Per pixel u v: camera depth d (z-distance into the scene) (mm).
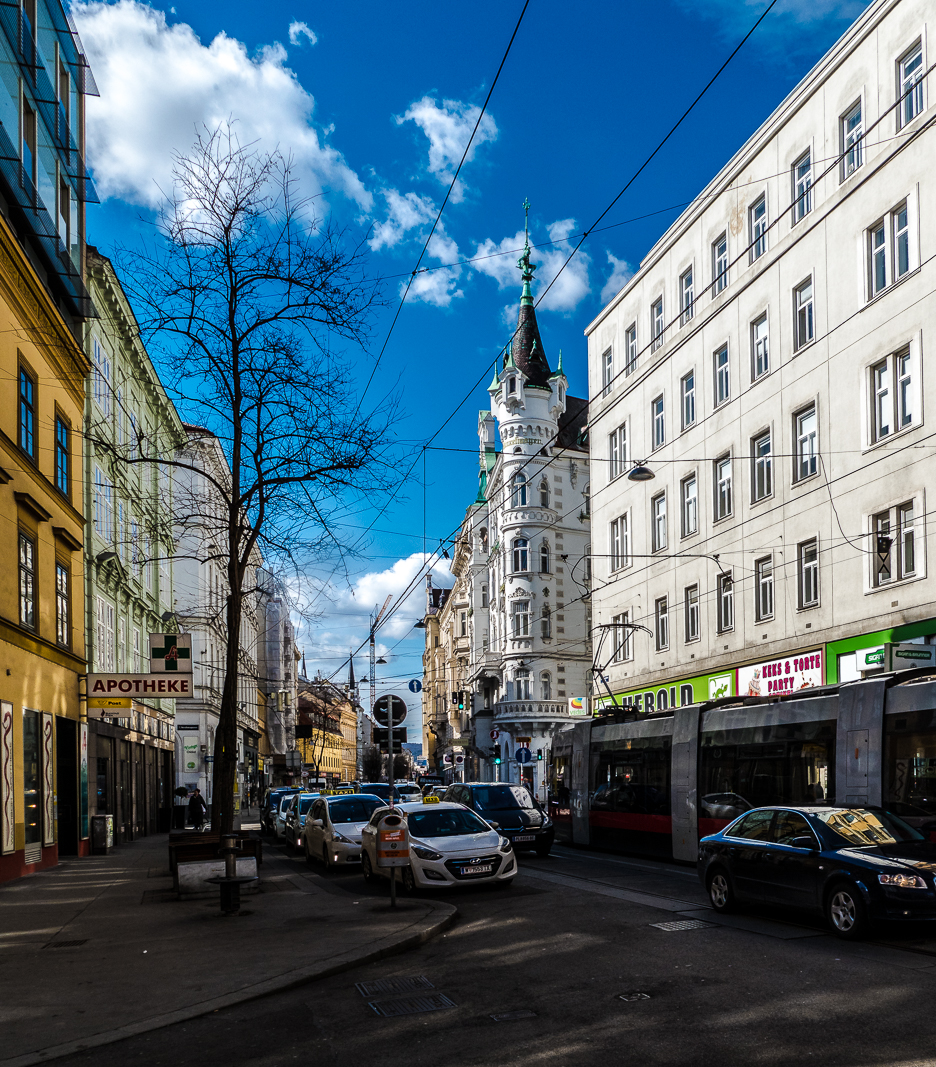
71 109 26422
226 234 18266
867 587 24906
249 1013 8477
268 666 95500
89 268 28859
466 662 82125
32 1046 7457
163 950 11125
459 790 24891
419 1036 7613
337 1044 7473
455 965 10273
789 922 11922
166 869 21859
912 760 14586
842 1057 6559
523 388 64750
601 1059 6770
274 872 22188
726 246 32750
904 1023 7293
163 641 27062
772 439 29312
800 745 17297
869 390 25234
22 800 20531
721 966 9484
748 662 30234
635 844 22844
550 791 28312
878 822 11797
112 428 31750
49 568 23531
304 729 72375
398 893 16828
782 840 11992
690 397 35094
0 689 19234
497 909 14242
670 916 12695
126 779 33125
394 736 19250
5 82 20453
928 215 23203
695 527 34344
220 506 21359
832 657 26031
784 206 29172
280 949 10938
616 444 41250
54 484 24000
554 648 62781
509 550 63750
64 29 25547
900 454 23891
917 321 23484
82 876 20500
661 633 36656
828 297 26938
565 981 9219
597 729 25719
